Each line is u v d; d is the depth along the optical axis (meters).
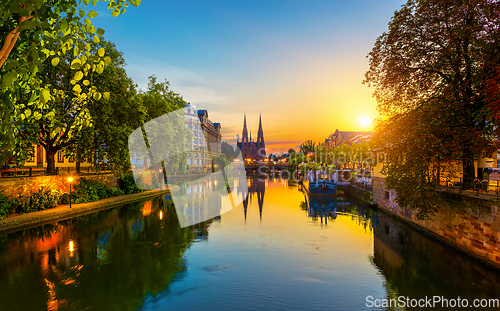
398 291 11.92
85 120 5.30
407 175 16.97
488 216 13.52
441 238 18.14
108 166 27.70
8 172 24.25
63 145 26.02
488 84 14.43
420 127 16.09
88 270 13.22
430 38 17.77
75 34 4.18
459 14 16.12
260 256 15.18
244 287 11.90
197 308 10.38
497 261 12.86
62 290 11.41
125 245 16.47
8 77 3.01
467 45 17.16
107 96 4.43
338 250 17.00
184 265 13.84
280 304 10.80
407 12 17.91
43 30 3.63
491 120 15.44
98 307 10.29
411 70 18.95
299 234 20.16
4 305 10.31
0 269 13.27
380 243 18.47
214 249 15.73
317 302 10.97
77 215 23.72
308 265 14.44
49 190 23.91
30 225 19.89
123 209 26.67
